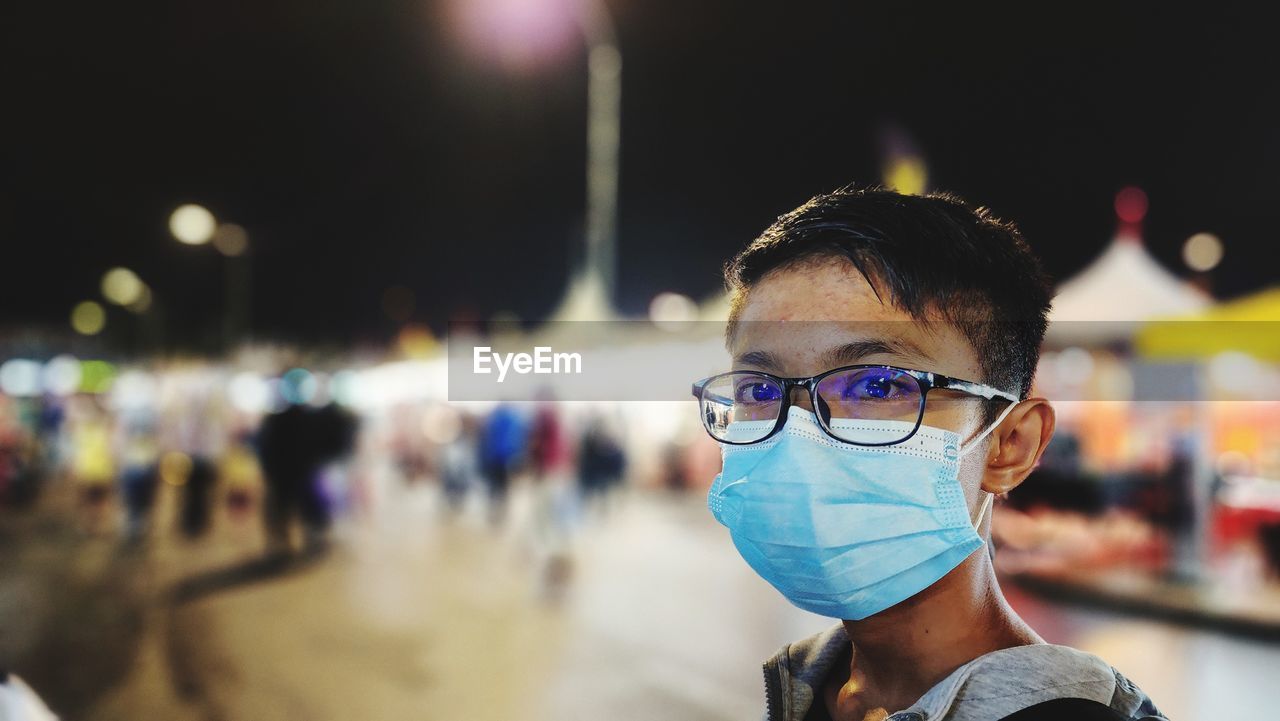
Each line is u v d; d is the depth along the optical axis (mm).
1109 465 9164
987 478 992
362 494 14023
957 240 919
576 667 5680
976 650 945
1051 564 8406
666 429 16625
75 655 5988
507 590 8102
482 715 4820
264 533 12117
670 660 5824
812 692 1107
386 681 5406
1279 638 6340
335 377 11516
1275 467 9562
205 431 12516
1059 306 8781
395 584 8414
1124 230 8945
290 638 6414
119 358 34469
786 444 964
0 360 32125
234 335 23734
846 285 934
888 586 942
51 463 20484
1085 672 800
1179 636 6484
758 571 1053
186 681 5410
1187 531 7719
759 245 1018
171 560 9922
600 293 15773
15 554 10344
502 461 13430
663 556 9891
